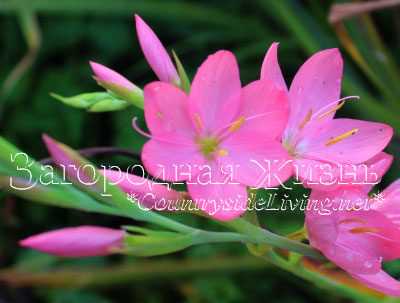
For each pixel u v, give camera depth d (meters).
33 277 0.55
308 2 0.67
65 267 0.59
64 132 0.66
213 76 0.32
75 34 0.70
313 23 0.59
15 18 0.71
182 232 0.31
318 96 0.34
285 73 0.70
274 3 0.60
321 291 0.55
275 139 0.31
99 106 0.33
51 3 0.59
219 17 0.66
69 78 0.68
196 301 0.58
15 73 0.57
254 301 0.59
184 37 0.73
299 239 0.32
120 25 0.71
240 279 0.60
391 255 0.32
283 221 0.57
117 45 0.70
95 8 0.62
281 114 0.31
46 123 0.66
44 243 0.28
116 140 0.63
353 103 0.55
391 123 0.52
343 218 0.32
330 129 0.33
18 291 0.58
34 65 0.70
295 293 0.59
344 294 0.37
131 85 0.33
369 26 0.51
